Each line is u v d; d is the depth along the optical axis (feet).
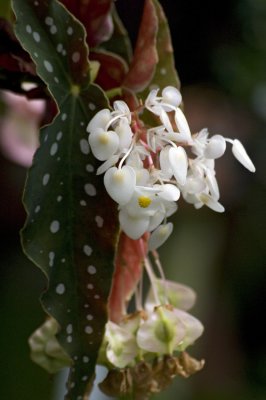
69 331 2.38
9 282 4.49
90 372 2.39
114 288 2.54
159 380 2.48
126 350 2.48
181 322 2.49
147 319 2.49
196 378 5.47
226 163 5.40
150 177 2.31
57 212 2.35
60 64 2.35
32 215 2.32
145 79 2.47
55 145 2.32
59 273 2.36
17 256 4.89
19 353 3.96
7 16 2.78
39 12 2.34
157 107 2.34
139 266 2.54
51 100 2.60
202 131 2.39
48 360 2.60
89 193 2.34
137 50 2.48
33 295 4.35
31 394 3.80
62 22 2.34
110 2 2.57
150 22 2.46
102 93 2.33
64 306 2.37
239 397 5.44
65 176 2.34
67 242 2.35
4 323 4.12
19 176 5.13
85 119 2.34
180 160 2.31
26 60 2.58
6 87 2.64
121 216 2.33
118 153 2.30
